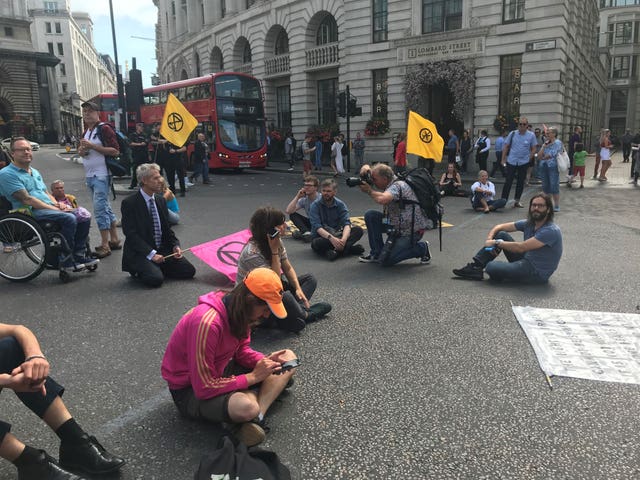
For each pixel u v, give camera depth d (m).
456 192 13.84
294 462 2.60
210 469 2.19
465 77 21.70
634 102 65.25
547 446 2.71
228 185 17.36
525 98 20.83
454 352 3.88
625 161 28.53
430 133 7.63
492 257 5.83
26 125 67.94
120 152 7.46
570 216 10.43
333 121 29.31
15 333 2.39
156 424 2.97
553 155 10.98
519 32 20.56
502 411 3.05
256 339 4.18
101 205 7.24
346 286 5.68
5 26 66.06
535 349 3.85
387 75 24.70
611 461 2.58
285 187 16.67
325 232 7.04
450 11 22.38
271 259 4.27
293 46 30.06
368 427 2.91
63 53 107.25
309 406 3.14
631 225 9.33
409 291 5.44
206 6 38.88
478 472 2.51
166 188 8.68
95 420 3.01
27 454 2.29
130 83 16.02
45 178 19.81
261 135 23.12
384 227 6.68
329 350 3.95
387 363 3.71
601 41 65.56
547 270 5.48
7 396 3.31
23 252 6.23
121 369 3.68
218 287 5.73
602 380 3.39
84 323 4.61
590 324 4.34
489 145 19.08
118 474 2.52
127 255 5.82
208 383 2.71
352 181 6.31
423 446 2.73
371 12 24.75
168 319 4.71
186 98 23.61
